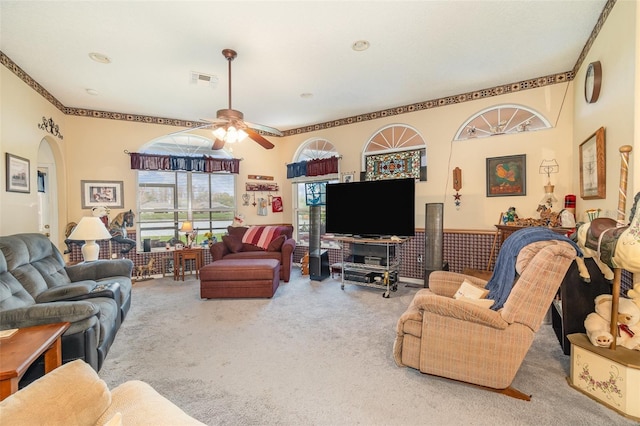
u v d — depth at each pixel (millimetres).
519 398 1932
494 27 2730
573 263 2346
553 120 3752
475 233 4211
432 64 3422
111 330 2518
